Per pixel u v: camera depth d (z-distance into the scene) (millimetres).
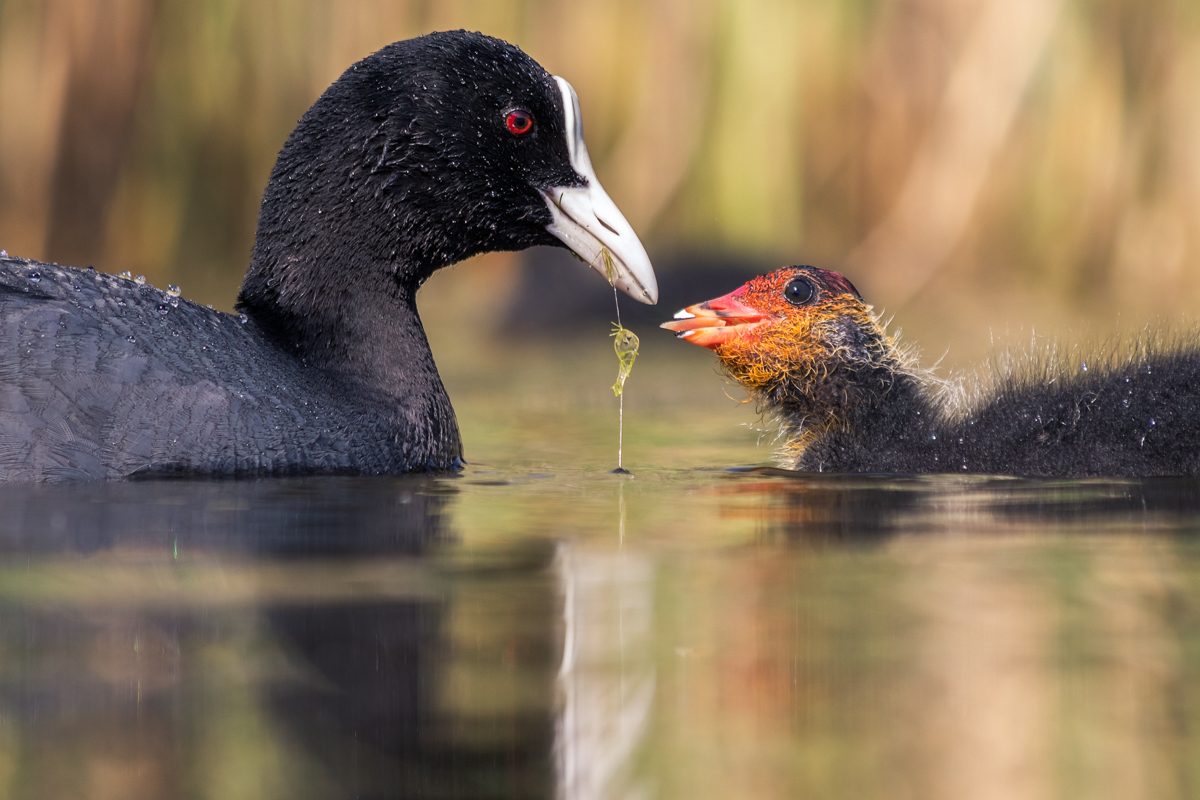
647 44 20688
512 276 22344
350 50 20250
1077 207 20406
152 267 20156
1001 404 10609
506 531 7613
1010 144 20453
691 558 6895
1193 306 19328
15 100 19250
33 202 19328
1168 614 5785
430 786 4059
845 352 11062
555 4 20547
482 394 15312
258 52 20234
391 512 8109
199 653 5172
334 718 4555
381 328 10383
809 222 21062
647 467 10648
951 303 20156
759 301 11172
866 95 20781
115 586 6109
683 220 21031
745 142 20656
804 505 8617
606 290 20297
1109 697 4781
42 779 4031
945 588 6258
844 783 4109
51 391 8570
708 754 4301
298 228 10422
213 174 20344
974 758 4254
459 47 10539
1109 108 20141
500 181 10633
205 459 8844
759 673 5035
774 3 20469
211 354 9320
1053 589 6227
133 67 19672
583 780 4113
